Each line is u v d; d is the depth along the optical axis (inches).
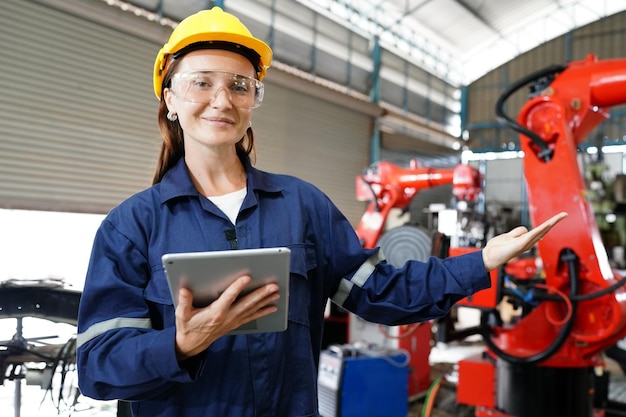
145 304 36.3
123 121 174.9
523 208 388.2
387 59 324.5
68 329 77.2
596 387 124.0
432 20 350.9
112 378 32.4
